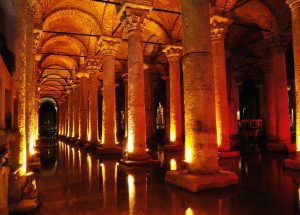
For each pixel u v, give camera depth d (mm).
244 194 6781
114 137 17141
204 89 7457
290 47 23859
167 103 26250
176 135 18984
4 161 4223
